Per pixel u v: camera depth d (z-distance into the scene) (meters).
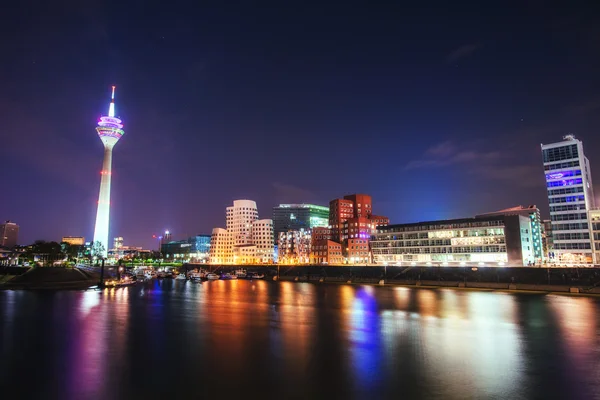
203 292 145.62
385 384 39.94
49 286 162.25
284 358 49.22
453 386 39.34
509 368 45.09
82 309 95.00
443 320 76.69
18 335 63.22
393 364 46.66
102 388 39.34
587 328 67.94
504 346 55.28
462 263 187.12
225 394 37.59
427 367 45.59
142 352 52.34
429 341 58.50
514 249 175.12
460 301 108.19
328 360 48.34
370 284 183.00
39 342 58.28
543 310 89.31
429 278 165.88
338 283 195.25
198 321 76.56
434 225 199.12
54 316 83.00
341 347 54.88
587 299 110.25
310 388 38.97
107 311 91.50
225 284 196.12
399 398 36.38
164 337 61.34
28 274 167.88
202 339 59.91
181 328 69.06
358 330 66.88
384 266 185.62
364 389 38.59
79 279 176.12
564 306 95.81
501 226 179.12
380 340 59.16
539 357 49.56
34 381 41.34
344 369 44.81
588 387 39.06
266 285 186.62
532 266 151.88
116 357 50.00
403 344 56.56
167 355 50.81
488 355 50.59
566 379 41.34
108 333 64.75
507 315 82.31
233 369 45.03
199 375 42.97
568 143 173.75
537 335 62.50
